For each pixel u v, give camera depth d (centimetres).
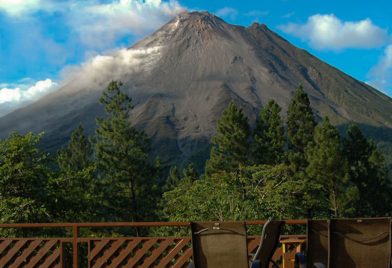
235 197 1878
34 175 1891
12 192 1858
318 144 3938
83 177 2205
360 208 4538
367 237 486
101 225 648
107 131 3697
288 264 589
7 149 1877
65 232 2047
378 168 4672
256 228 1427
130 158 3600
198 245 505
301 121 4553
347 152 4603
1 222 1638
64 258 674
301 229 1828
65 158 5116
